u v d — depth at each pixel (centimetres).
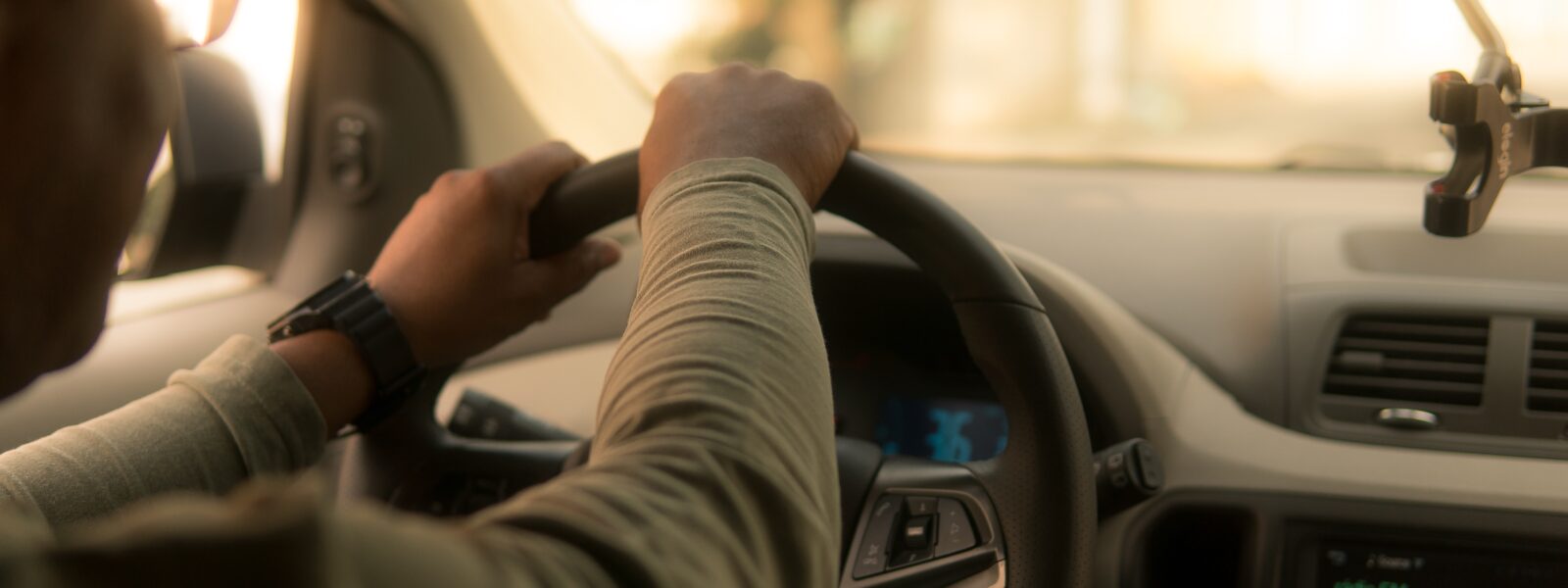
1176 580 111
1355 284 121
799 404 46
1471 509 104
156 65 36
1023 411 81
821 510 44
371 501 95
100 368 132
